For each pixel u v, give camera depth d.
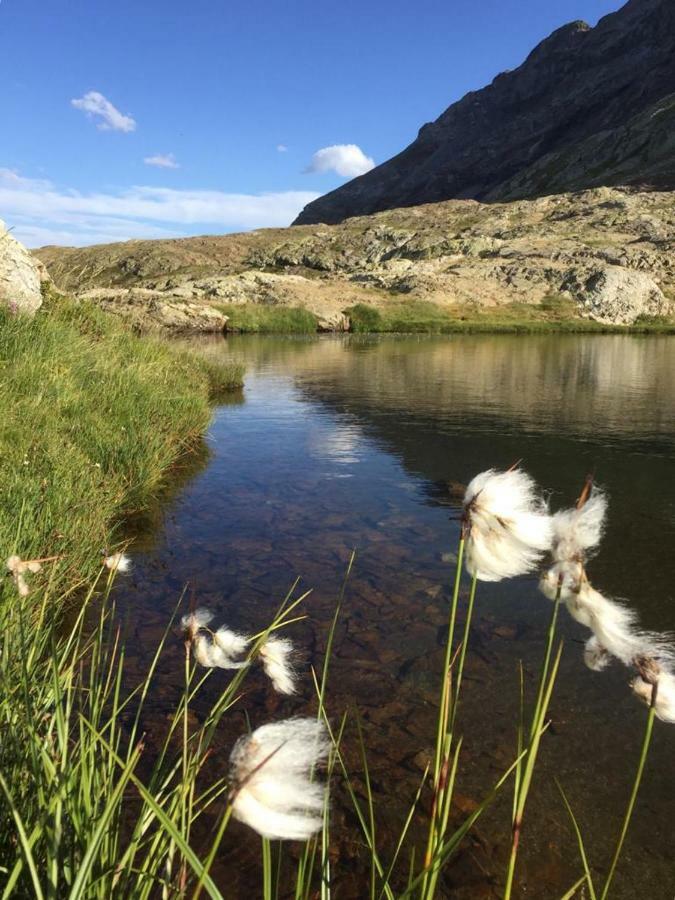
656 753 2.81
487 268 54.72
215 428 10.31
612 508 6.06
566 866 2.25
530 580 4.65
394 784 2.63
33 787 1.54
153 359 12.03
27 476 4.75
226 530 5.60
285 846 2.34
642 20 146.62
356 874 2.21
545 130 149.25
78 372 8.43
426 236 83.06
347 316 41.56
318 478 7.34
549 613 4.13
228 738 2.89
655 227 63.72
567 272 51.28
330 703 3.17
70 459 5.66
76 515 4.61
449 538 5.45
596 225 69.31
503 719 3.05
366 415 11.40
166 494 6.68
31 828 1.48
